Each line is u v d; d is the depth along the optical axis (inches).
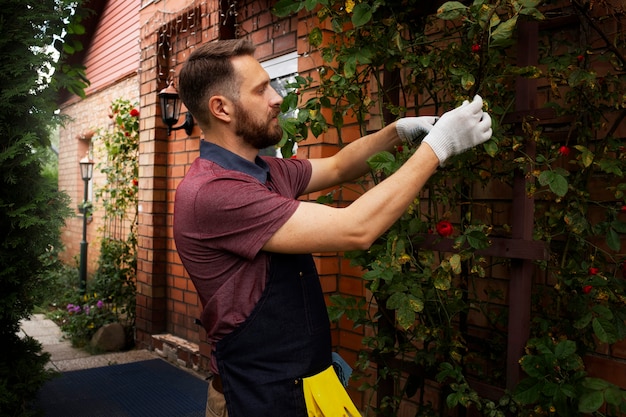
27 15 118.5
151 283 200.4
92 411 140.2
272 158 69.7
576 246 76.8
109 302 234.8
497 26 61.2
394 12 79.0
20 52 117.4
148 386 158.6
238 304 56.0
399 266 65.8
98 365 181.9
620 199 74.7
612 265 76.7
